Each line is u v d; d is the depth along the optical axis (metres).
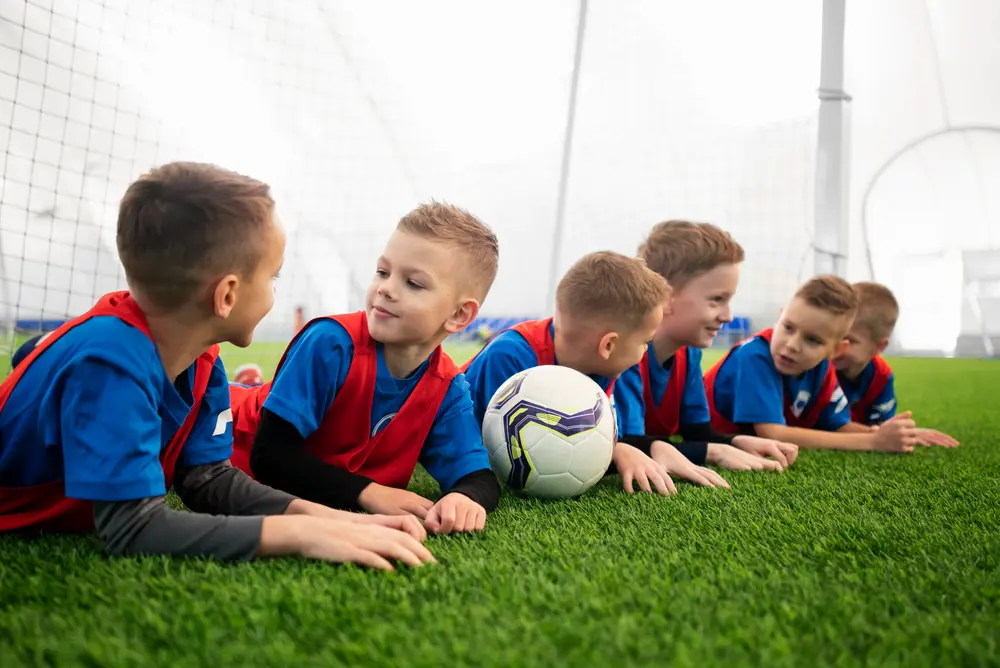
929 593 1.04
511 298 16.86
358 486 1.53
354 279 13.57
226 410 1.50
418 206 1.70
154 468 1.14
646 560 1.19
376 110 11.34
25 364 1.20
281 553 1.14
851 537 1.39
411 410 1.71
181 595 0.96
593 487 1.97
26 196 7.42
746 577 1.09
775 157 11.16
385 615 0.91
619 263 2.05
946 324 18.45
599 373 2.14
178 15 7.82
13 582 1.01
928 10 11.41
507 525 1.48
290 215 11.58
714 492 1.87
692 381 2.71
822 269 8.74
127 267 1.16
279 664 0.76
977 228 18.09
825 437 2.87
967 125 14.16
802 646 0.81
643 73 10.87
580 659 0.75
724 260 2.53
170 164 1.17
